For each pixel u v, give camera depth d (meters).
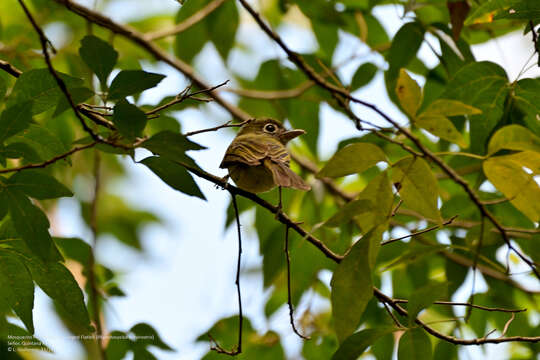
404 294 12.45
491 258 12.07
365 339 6.54
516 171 6.91
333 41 13.41
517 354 12.45
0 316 8.24
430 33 10.67
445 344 10.98
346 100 8.98
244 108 14.33
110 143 5.79
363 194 6.76
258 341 11.16
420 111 11.44
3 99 6.65
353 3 13.12
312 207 12.70
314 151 13.21
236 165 9.16
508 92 9.04
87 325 7.19
